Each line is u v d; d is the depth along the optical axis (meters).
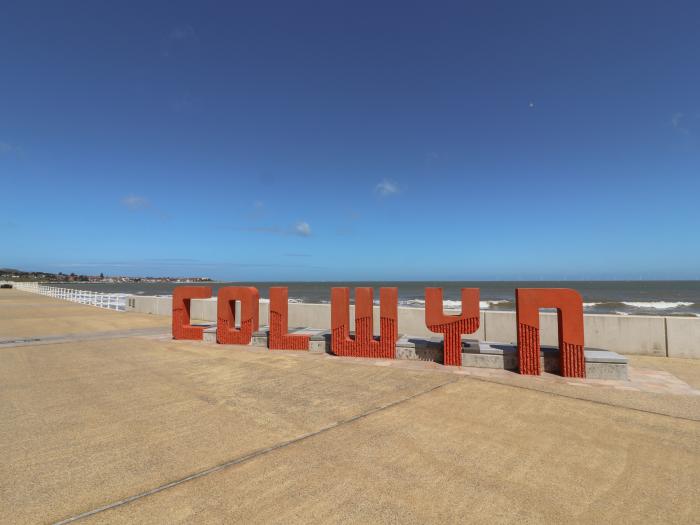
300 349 10.16
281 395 6.26
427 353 8.84
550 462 3.98
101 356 9.45
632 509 3.17
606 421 5.12
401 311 12.22
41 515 3.02
